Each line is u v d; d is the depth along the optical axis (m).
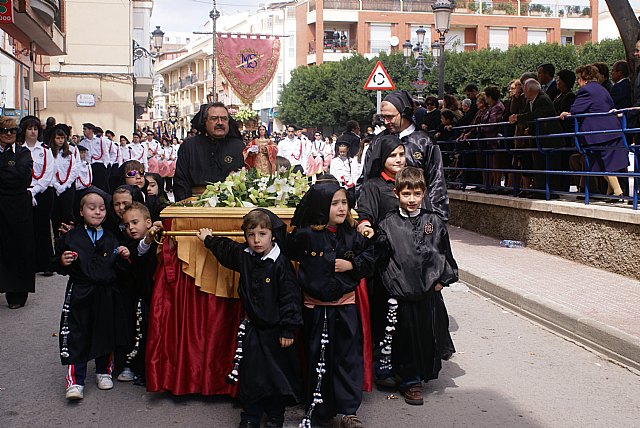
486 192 13.45
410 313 5.43
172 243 5.49
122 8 33.34
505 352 6.78
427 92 43.25
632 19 10.94
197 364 5.43
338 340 4.98
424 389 5.82
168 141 27.31
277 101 59.06
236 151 6.87
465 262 10.25
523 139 11.80
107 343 5.60
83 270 5.54
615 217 9.17
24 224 8.42
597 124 9.95
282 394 4.86
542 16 55.88
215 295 5.42
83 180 13.18
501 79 43.31
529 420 5.17
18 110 19.58
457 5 54.91
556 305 7.64
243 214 5.39
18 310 8.52
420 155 6.32
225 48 21.84
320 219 4.93
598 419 5.18
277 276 4.91
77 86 33.03
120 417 5.22
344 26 55.53
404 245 5.38
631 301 7.79
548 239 10.97
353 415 4.96
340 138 17.52
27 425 5.07
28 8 16.89
